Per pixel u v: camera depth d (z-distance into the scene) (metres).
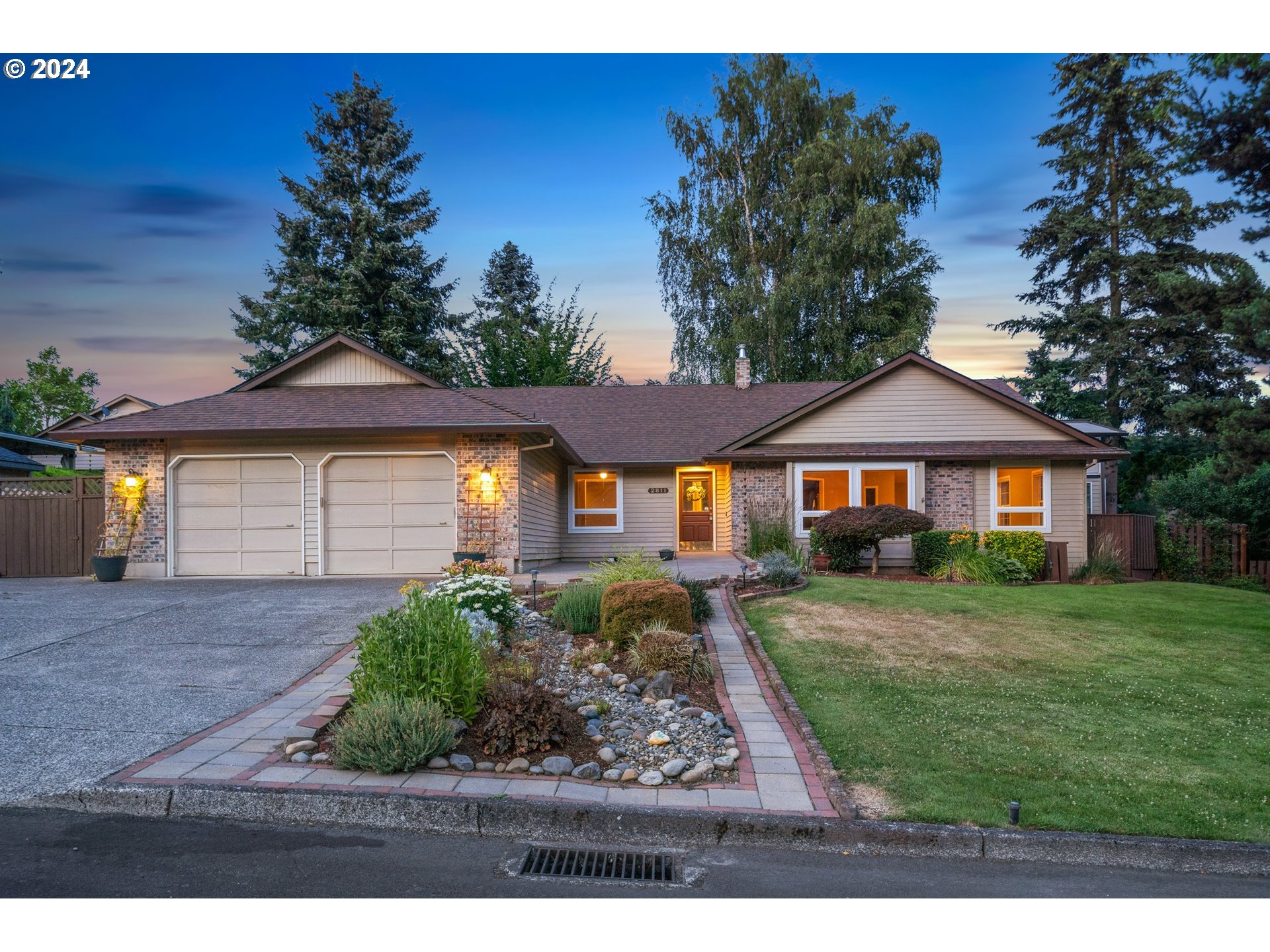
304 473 15.19
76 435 14.54
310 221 32.69
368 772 5.45
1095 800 5.30
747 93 30.25
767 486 18.31
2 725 6.29
